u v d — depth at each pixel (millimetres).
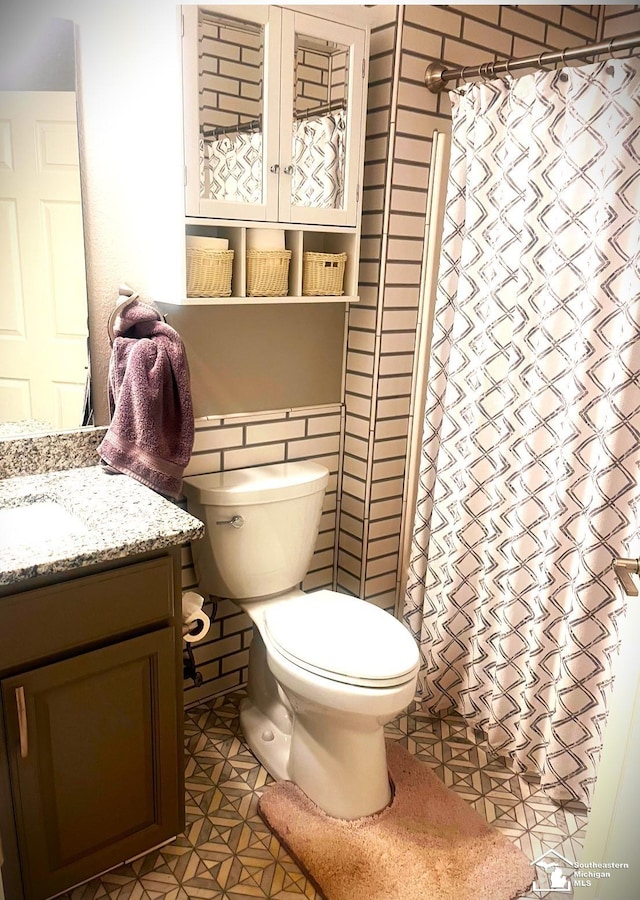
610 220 1502
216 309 1915
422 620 2219
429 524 2148
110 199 1668
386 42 1850
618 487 1585
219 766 1943
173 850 1661
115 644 1396
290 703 1821
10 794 1318
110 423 1763
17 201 1522
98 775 1445
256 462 2104
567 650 1723
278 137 1707
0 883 1227
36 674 1290
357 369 2162
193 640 1707
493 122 1739
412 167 1966
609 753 1238
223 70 1591
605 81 1494
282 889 1564
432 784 1872
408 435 2223
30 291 1590
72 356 1695
